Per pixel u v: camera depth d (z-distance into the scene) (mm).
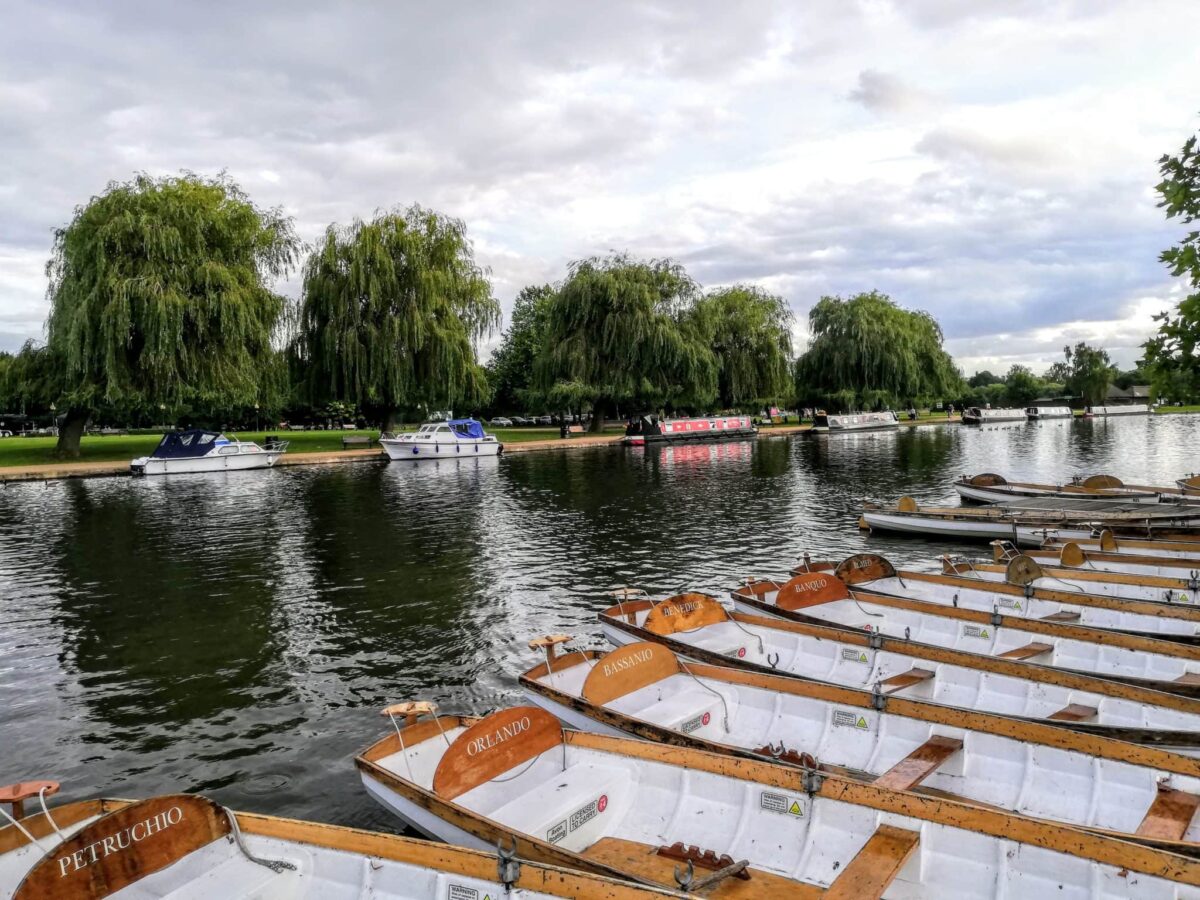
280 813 7863
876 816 5957
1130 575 12906
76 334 36000
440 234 49969
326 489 33750
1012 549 17547
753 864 6059
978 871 5488
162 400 39375
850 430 73500
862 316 70875
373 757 7031
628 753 7051
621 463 45094
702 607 11188
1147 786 6473
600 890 4848
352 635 13312
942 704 8055
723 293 71000
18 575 17781
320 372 48625
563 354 58000
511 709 6996
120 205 37719
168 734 9680
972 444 55938
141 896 5254
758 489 31734
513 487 33688
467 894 5195
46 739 9602
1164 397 10758
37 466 40625
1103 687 8227
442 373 49031
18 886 5105
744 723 8484
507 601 15250
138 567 18453
